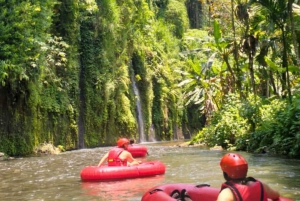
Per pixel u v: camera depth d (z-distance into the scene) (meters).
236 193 3.59
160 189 5.17
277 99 15.58
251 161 11.02
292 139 12.22
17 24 15.57
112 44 24.75
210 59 17.91
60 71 20.84
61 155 16.17
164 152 15.88
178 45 39.94
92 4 22.61
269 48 16.91
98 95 22.83
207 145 19.03
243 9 13.69
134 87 28.39
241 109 15.16
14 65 15.25
